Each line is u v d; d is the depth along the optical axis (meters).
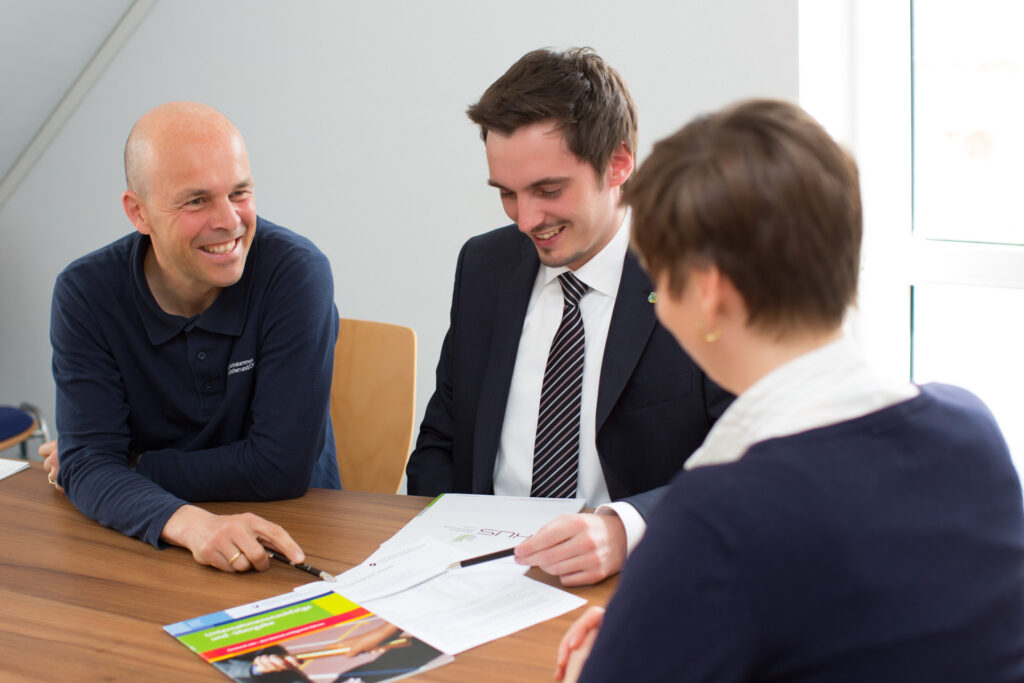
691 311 0.69
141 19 2.93
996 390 2.47
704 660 0.60
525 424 1.57
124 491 1.39
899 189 2.44
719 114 0.70
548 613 1.06
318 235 2.89
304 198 2.89
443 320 2.78
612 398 1.46
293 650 1.00
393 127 2.72
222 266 1.50
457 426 1.67
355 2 2.68
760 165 0.64
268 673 0.96
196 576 1.21
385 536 1.32
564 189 1.38
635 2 2.37
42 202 3.20
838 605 0.60
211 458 1.51
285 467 1.49
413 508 1.44
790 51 2.23
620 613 0.63
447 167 2.68
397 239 2.79
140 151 1.44
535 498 1.42
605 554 1.13
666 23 2.34
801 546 0.59
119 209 3.09
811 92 2.33
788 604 0.60
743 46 2.28
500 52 2.55
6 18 2.58
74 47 2.87
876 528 0.61
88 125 3.06
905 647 0.60
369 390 1.96
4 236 3.29
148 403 1.62
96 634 1.06
